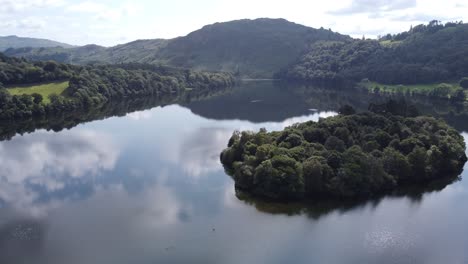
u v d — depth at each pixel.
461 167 123.88
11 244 78.00
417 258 73.75
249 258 73.06
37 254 74.44
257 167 102.31
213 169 121.75
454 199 100.50
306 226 85.31
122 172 120.12
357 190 100.12
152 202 97.75
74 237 80.75
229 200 98.56
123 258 73.00
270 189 99.31
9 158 134.00
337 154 104.94
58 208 94.69
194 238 80.06
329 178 101.19
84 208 94.50
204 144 151.88
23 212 92.50
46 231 83.31
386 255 74.62
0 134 168.25
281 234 81.81
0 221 87.81
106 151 142.62
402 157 109.19
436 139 123.00
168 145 150.38
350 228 84.81
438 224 87.06
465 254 75.12
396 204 97.19
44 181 112.88
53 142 155.25
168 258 73.00
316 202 97.25
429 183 111.00
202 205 95.88
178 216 89.88
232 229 83.62
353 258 73.38
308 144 113.56
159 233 82.00
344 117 136.38
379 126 132.88
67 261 72.19
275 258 73.06
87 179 114.31
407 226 86.00
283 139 121.00
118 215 90.75
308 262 71.88
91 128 180.62
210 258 72.94
